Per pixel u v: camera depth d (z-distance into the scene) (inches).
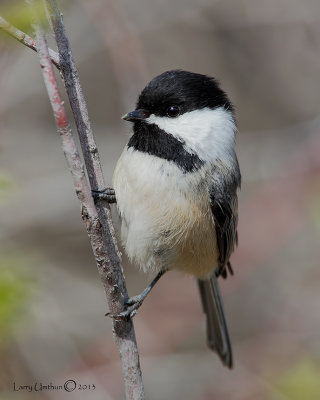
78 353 392.8
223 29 540.1
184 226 291.0
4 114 456.1
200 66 539.2
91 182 252.5
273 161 496.1
